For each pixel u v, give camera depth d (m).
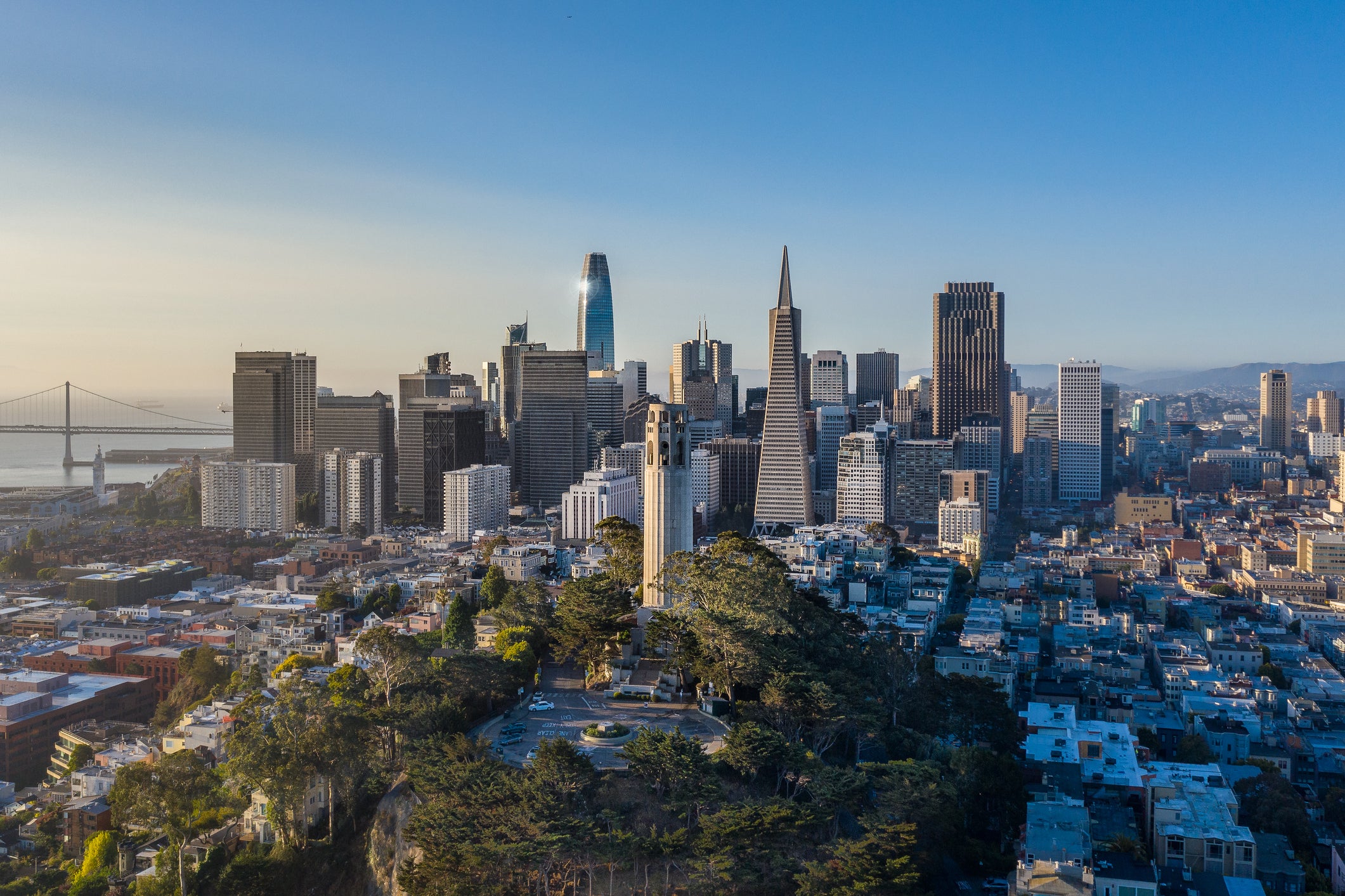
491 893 183.00
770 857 188.25
